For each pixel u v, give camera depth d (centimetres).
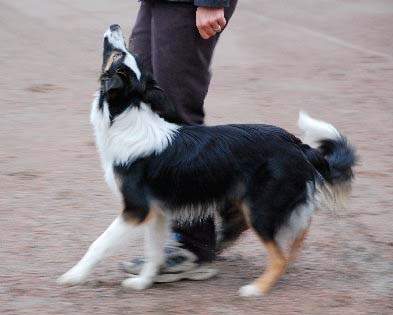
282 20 3100
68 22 2914
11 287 902
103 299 873
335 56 2469
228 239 958
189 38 915
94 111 908
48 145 1503
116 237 884
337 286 922
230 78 2139
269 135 894
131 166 874
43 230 1087
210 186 881
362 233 1101
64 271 950
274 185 877
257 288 889
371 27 2986
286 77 2170
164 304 861
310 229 1107
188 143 882
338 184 927
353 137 1598
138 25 969
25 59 2303
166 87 930
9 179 1304
